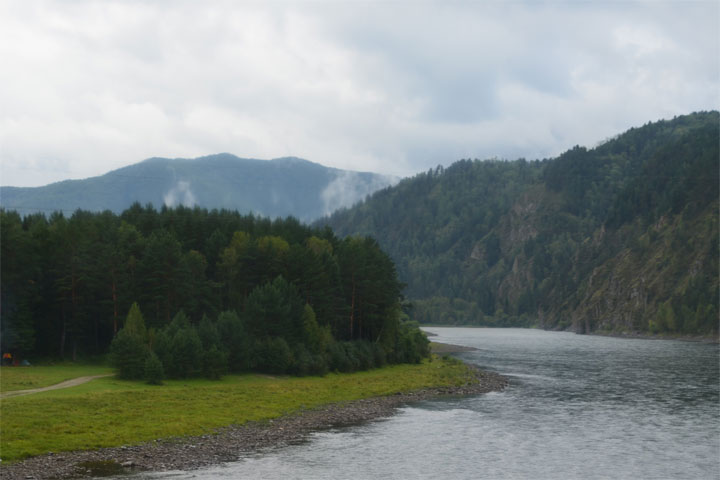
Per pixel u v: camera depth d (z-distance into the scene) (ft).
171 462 168.96
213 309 408.26
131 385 286.05
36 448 173.68
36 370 337.11
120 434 193.26
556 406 272.10
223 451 183.11
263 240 444.55
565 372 415.03
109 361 307.58
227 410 241.55
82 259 387.75
